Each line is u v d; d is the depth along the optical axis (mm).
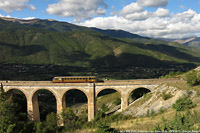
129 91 52500
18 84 54656
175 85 48375
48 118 46875
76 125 45469
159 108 42688
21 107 63062
